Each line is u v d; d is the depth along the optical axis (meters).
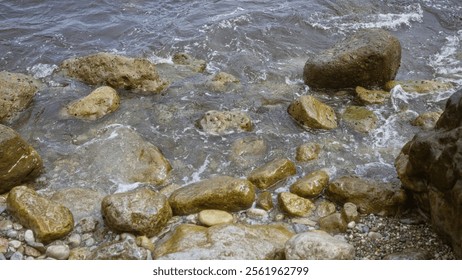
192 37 8.05
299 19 8.41
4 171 6.10
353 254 5.58
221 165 6.47
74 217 5.98
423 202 5.88
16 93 6.92
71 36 8.09
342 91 7.23
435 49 8.03
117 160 6.43
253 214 6.02
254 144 6.62
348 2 8.83
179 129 6.77
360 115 6.89
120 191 6.21
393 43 7.19
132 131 6.69
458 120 5.68
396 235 5.84
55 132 6.72
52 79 7.34
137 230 5.80
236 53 7.85
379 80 7.23
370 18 8.55
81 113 6.84
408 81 7.31
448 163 5.57
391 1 8.96
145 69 7.20
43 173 6.35
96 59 7.25
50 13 8.51
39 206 5.84
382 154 6.54
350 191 6.07
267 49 7.95
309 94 7.21
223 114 6.80
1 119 6.81
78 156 6.48
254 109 7.00
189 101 7.07
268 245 5.66
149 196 5.92
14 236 5.79
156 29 8.23
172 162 6.49
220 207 6.01
